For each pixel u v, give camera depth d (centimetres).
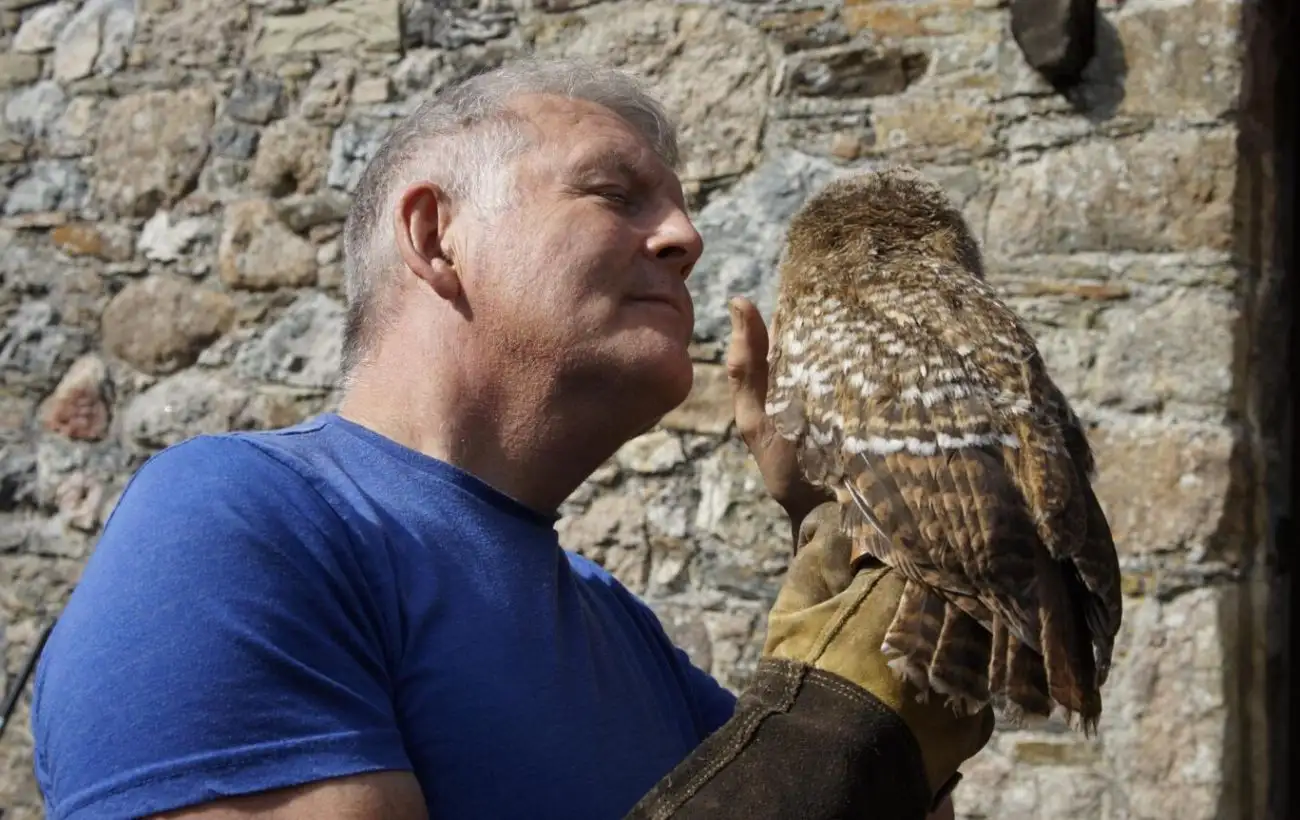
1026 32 385
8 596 495
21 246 505
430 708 157
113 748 138
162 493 153
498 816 157
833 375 195
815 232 233
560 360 177
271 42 483
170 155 491
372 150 470
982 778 382
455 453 180
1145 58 386
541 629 169
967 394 185
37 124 507
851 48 417
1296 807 408
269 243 479
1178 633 370
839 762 152
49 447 495
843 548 184
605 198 181
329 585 153
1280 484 408
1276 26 405
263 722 141
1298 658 412
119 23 500
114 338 493
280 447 166
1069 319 387
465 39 461
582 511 434
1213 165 378
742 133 425
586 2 445
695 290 425
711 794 149
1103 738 374
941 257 228
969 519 171
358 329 193
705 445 424
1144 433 377
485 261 179
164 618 142
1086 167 389
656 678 199
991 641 164
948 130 404
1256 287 390
